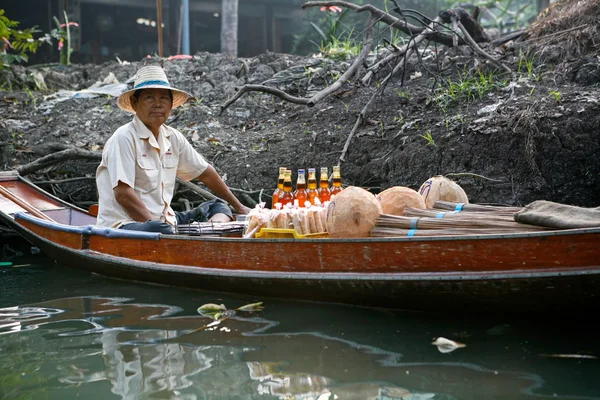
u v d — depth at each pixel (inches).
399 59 290.5
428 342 119.5
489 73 265.1
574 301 119.8
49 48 578.2
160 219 188.5
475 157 221.9
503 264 122.3
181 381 102.7
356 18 594.9
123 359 113.1
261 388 98.6
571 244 115.8
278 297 153.6
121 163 177.6
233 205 208.8
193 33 661.9
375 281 134.3
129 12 636.7
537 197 211.0
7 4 590.6
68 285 175.9
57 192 269.7
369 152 244.8
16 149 284.4
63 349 119.4
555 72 249.6
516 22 550.3
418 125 242.5
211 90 318.7
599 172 206.5
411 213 146.3
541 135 212.2
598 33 258.5
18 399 96.6
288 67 323.6
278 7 668.1
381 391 97.1
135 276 176.7
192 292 164.2
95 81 362.6
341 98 281.3
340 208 141.9
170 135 191.0
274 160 258.5
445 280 126.6
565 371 104.0
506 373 103.7
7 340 125.4
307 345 119.0
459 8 293.4
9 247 242.4
